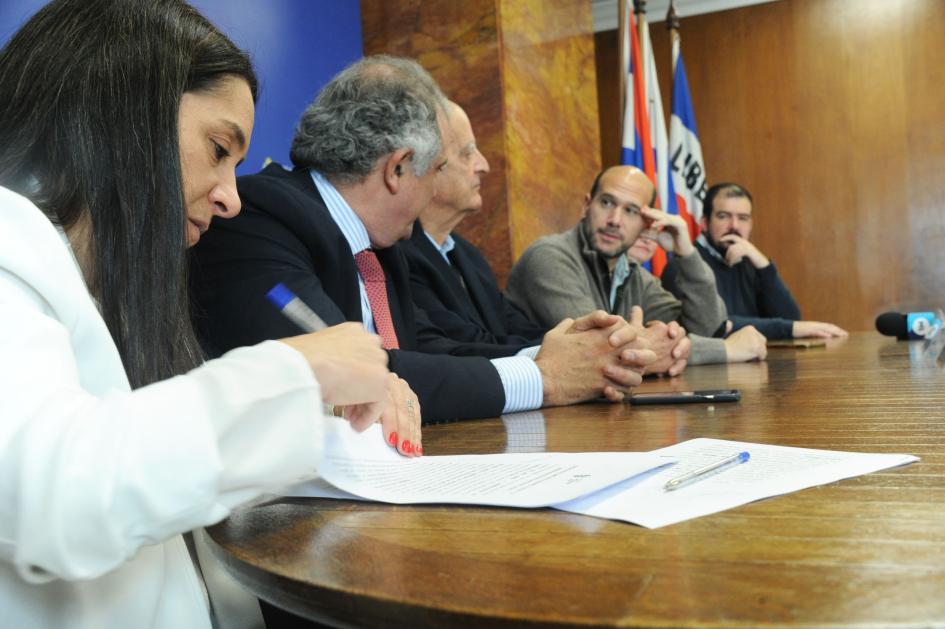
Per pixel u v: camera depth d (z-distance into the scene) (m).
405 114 1.69
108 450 0.50
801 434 0.98
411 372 1.35
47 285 0.64
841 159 6.27
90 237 0.77
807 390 1.49
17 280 0.63
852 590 0.44
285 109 3.09
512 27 3.64
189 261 1.37
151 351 0.78
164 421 0.52
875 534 0.55
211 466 0.51
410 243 2.37
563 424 1.25
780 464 0.79
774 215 6.42
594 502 0.68
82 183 0.76
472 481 0.79
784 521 0.59
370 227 1.76
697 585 0.47
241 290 1.39
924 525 0.56
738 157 6.48
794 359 2.33
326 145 1.70
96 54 0.78
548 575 0.50
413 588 0.50
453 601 0.47
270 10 3.03
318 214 1.54
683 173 5.25
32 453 0.49
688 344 2.05
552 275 2.94
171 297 0.80
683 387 1.69
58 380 0.54
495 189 3.57
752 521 0.60
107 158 0.77
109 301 0.77
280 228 1.47
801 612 0.42
